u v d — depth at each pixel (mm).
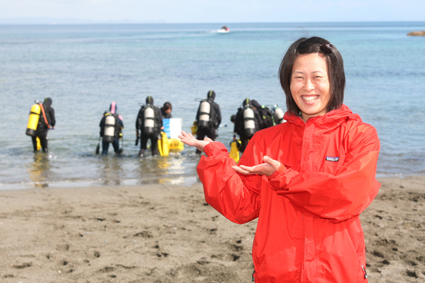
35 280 3689
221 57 45531
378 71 30219
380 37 101688
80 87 22750
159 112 10062
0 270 3863
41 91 21156
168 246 4465
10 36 128875
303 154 1627
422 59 41000
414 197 6250
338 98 1662
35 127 9898
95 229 4996
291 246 1600
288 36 113438
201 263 4043
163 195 6559
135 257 4184
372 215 5430
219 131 12445
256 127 9180
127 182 7602
